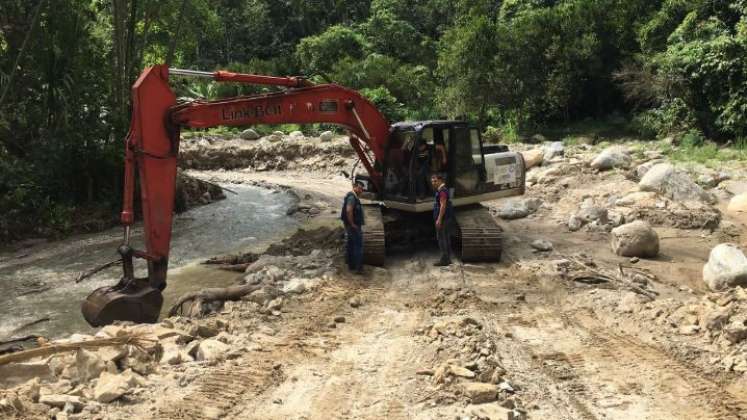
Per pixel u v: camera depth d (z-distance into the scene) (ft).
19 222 54.34
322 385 21.94
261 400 20.72
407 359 24.27
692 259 40.29
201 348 24.39
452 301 31.65
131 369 22.03
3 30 58.95
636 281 34.71
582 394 20.98
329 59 160.45
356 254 37.47
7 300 36.58
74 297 37.06
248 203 69.51
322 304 31.83
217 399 20.57
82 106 63.26
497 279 35.83
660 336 25.88
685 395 20.72
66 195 61.72
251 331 27.58
